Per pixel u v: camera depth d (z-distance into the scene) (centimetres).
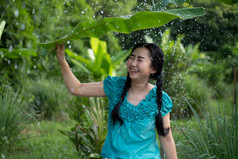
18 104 454
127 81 167
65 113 587
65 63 173
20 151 386
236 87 257
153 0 254
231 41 364
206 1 348
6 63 534
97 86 178
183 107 405
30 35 543
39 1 529
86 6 299
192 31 329
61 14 519
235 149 242
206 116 274
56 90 643
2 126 405
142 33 329
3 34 506
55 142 434
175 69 485
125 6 266
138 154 158
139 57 163
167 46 504
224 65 441
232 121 252
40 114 584
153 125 164
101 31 163
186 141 286
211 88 546
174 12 156
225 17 358
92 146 286
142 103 161
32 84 638
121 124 160
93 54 641
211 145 256
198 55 612
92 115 334
